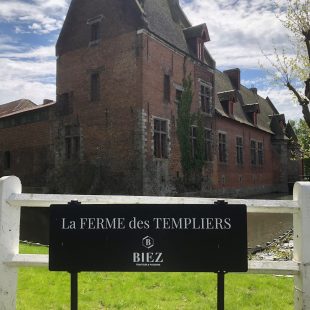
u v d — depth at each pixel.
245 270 2.44
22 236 11.31
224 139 26.83
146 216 2.48
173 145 20.44
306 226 2.49
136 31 19.00
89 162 20.19
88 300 4.00
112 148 19.25
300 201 2.51
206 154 23.89
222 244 2.46
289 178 37.84
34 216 15.88
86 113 20.62
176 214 2.48
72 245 2.48
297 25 11.95
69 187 21.03
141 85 18.52
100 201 2.64
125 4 19.69
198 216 2.48
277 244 9.20
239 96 34.50
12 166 24.69
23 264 2.66
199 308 3.72
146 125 18.53
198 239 2.47
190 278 4.97
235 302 3.96
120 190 18.62
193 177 21.91
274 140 37.19
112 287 4.49
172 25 22.50
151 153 18.66
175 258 2.46
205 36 23.91
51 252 2.48
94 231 2.49
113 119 19.39
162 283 4.71
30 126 23.80
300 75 12.12
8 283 2.69
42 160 22.89
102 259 2.47
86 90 20.80
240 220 2.47
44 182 22.55
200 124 22.84
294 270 2.53
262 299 4.07
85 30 21.27
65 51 22.03
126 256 2.47
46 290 4.32
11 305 2.72
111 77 19.70
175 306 3.80
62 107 22.00
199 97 23.17
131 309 3.70
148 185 18.23
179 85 21.34
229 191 26.91
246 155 30.70
